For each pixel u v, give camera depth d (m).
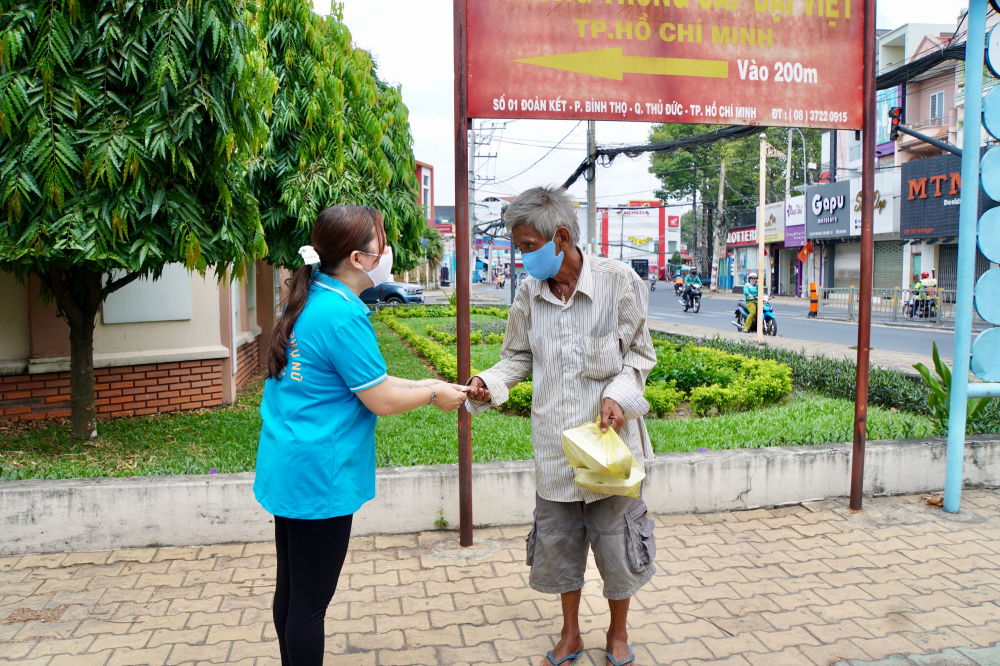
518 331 2.79
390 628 2.93
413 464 4.50
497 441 5.41
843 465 4.44
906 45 25.81
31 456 4.84
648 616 3.04
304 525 2.14
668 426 5.84
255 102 4.54
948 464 4.20
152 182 4.02
